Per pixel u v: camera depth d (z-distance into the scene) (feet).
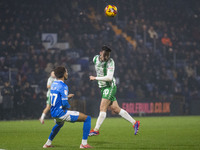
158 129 101.55
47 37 215.92
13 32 209.77
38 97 176.35
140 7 269.03
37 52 206.90
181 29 276.41
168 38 262.88
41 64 196.95
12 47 196.95
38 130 97.81
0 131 94.48
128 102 184.65
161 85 224.74
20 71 184.03
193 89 233.55
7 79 180.04
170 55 253.65
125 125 118.11
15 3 222.89
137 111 187.62
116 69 216.95
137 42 246.27
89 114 177.06
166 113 198.59
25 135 82.99
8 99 164.25
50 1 235.20
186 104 211.61
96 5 248.73
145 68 226.38
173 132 92.17
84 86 195.93
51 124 123.85
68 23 232.73
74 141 70.18
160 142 68.80
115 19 256.93
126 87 205.26
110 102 74.74
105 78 71.82
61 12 236.02
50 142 60.23
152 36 260.42
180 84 234.99
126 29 258.98
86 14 241.55
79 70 211.82
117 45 234.17
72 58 215.72
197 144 65.36
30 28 217.77
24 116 168.35
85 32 236.02
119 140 72.64
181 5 291.38
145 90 215.72
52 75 107.86
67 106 57.16
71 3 241.96
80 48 224.74
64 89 56.59
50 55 201.46
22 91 170.81
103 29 241.14
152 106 193.26
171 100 201.16
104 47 72.33
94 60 74.64
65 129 99.55
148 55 238.07
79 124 118.52
